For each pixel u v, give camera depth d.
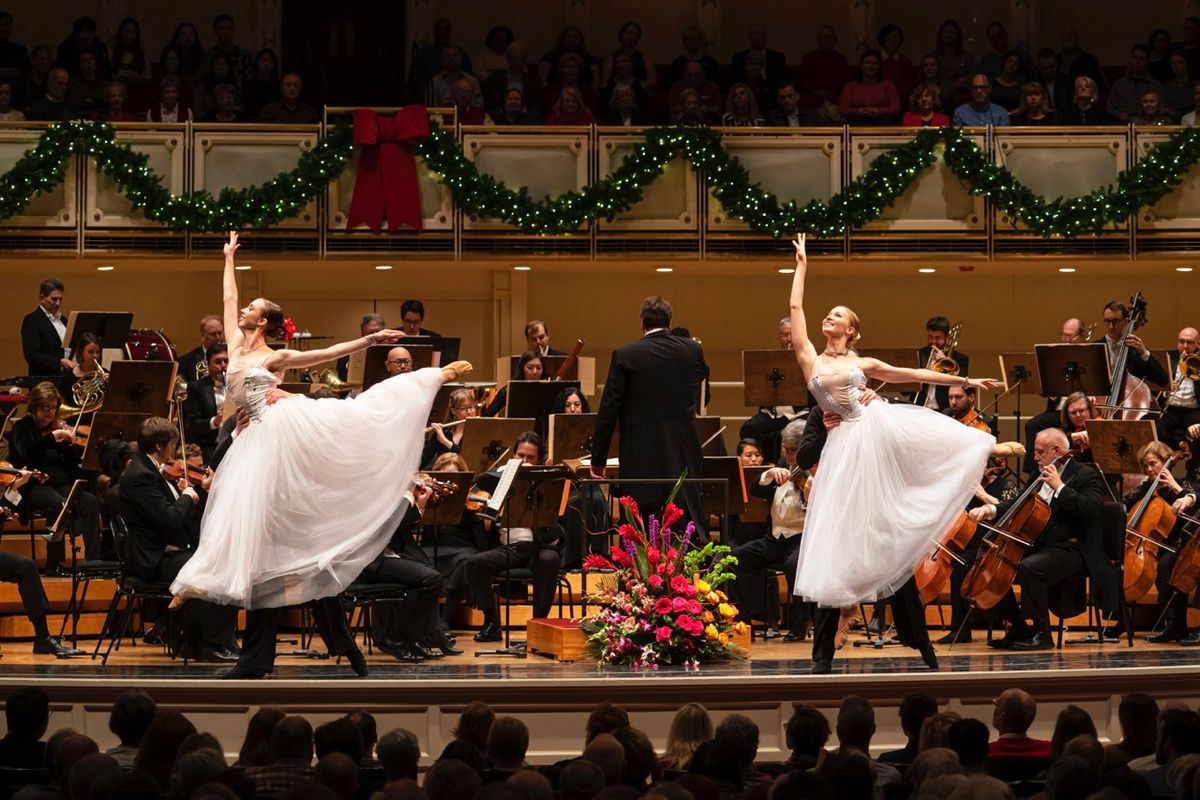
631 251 18.83
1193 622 14.02
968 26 23.53
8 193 17.84
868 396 10.85
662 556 11.41
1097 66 21.34
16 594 13.29
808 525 10.80
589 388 16.78
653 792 6.31
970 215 18.81
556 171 18.75
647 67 21.22
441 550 13.15
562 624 11.63
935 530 10.59
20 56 20.06
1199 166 18.73
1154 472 13.45
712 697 10.14
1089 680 10.50
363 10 22.78
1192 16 23.33
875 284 20.81
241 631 13.24
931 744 7.95
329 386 14.96
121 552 11.61
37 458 14.35
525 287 20.39
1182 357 16.28
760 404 15.55
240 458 10.27
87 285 20.08
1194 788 6.29
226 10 22.81
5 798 8.04
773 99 20.25
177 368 15.06
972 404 14.80
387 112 18.58
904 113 20.11
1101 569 12.44
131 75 20.08
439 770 6.58
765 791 6.68
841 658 11.56
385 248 18.62
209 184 18.41
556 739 10.04
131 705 8.45
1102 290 20.73
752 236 18.86
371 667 10.98
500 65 20.95
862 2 23.44
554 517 12.33
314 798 5.97
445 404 14.81
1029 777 8.57
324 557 10.09
